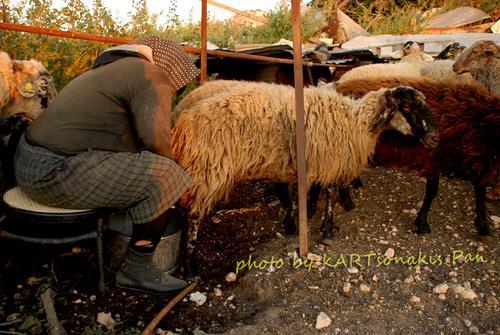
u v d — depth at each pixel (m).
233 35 10.70
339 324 2.61
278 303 2.83
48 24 4.59
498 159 3.53
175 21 6.37
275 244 3.46
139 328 2.59
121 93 2.20
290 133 3.19
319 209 4.11
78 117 2.16
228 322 2.71
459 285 2.94
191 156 2.98
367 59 7.17
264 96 3.20
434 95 3.73
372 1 16.80
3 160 3.09
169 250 2.94
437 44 9.47
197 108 3.06
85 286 2.84
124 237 2.79
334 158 3.31
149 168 2.19
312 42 10.79
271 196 4.41
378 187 4.57
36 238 2.35
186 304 2.83
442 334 2.55
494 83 5.17
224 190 3.14
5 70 2.90
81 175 2.10
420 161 3.65
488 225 3.63
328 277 3.07
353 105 3.42
